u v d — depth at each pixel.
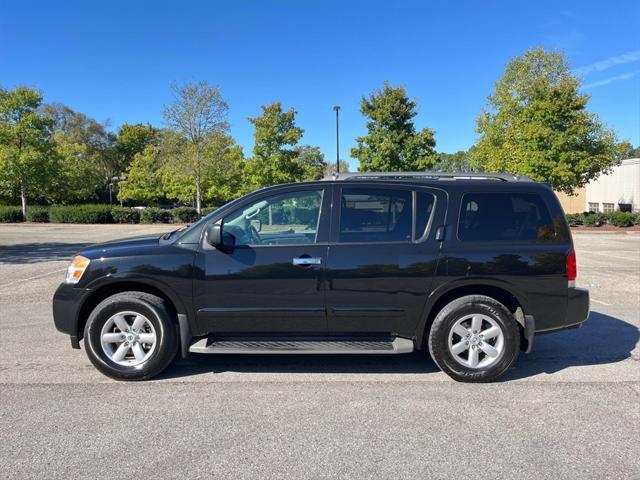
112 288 4.56
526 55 29.27
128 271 4.36
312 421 3.65
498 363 4.39
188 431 3.47
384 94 26.20
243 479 2.88
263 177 28.67
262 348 4.37
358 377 4.58
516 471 2.97
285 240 4.46
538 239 4.44
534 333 4.46
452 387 4.33
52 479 2.87
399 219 4.48
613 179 37.59
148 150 50.44
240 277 4.36
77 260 4.47
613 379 4.55
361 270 4.35
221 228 4.30
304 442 3.32
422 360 5.07
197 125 29.67
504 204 4.51
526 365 4.94
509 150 27.19
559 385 4.39
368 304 4.38
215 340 4.50
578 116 25.69
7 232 24.67
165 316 4.40
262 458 3.11
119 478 2.88
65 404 3.93
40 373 4.62
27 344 5.50
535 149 25.66
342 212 4.48
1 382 4.40
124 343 4.45
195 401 4.00
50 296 8.20
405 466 3.03
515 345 4.39
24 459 3.08
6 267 11.89
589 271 11.46
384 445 3.29
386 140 25.67
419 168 25.86
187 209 32.78
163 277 4.36
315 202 4.52
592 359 5.13
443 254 4.36
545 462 3.08
